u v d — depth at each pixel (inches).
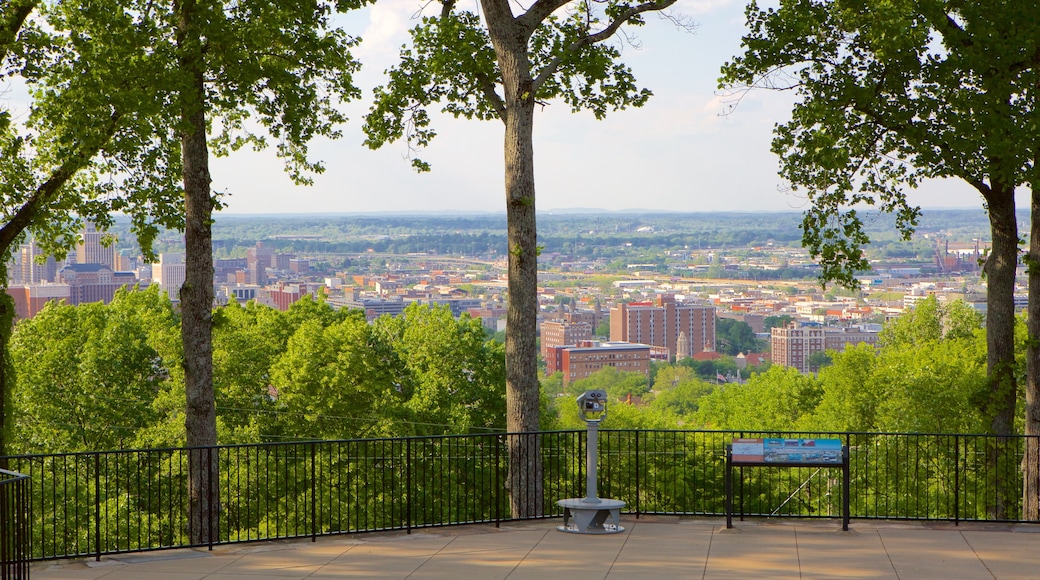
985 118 681.0
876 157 787.4
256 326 1593.3
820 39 767.7
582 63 697.0
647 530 450.0
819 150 757.3
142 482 1286.9
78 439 1371.8
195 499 696.4
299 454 1280.8
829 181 791.7
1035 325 766.5
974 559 390.9
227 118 834.8
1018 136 669.9
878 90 746.8
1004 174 697.6
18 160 725.3
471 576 372.5
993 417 834.2
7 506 348.8
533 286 612.4
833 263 805.2
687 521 468.1
